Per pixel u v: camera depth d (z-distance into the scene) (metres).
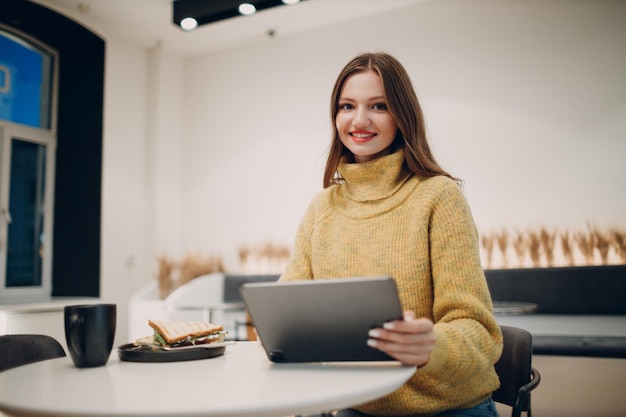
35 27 4.22
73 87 4.56
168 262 4.48
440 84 4.07
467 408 1.04
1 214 3.94
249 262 4.70
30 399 0.71
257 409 0.64
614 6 3.56
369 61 1.22
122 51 4.69
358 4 4.24
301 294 0.82
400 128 1.19
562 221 3.58
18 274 4.09
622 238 3.39
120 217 4.52
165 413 0.63
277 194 4.66
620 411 2.98
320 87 4.57
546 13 3.76
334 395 0.68
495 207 3.79
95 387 0.78
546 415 3.16
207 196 4.96
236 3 3.64
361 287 0.78
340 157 1.33
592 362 3.07
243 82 4.93
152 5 4.09
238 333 3.88
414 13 4.23
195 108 5.11
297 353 0.90
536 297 3.45
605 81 3.54
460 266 1.03
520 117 3.78
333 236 1.23
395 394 1.04
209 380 0.81
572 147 3.60
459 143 3.96
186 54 5.12
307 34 4.67
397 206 1.16
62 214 4.47
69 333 0.96
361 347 0.85
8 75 4.14
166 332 1.07
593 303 3.28
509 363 1.30
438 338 0.86
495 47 3.91
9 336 1.25
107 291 4.35
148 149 4.85
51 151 4.43
